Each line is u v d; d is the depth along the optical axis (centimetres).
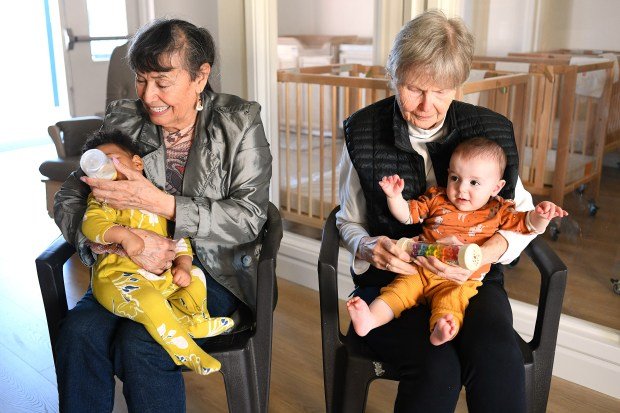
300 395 192
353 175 151
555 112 216
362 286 152
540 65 214
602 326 196
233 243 150
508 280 225
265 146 154
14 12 661
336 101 274
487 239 136
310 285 264
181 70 138
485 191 134
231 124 151
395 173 145
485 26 222
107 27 491
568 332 197
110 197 134
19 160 517
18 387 200
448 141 142
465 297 131
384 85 251
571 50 207
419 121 138
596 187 209
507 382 118
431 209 141
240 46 266
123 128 154
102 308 137
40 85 675
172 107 141
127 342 127
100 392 131
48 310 144
